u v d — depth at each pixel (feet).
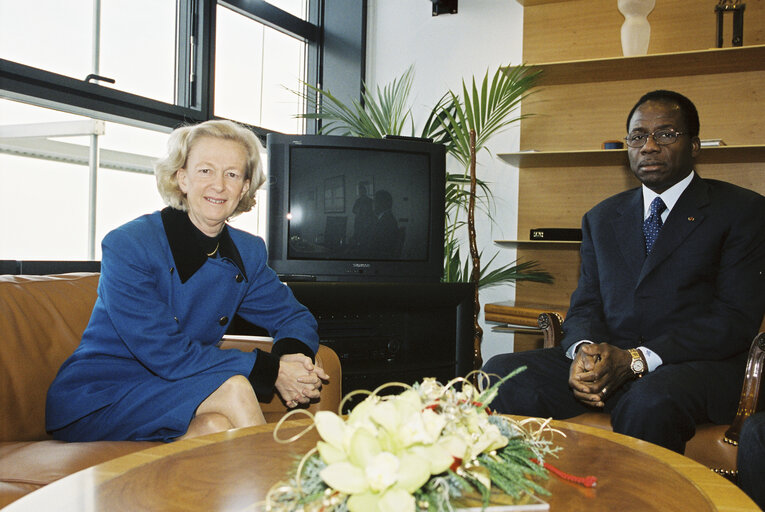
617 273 6.91
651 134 6.71
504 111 11.33
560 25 11.75
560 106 11.73
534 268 11.89
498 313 10.84
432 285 9.46
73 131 7.82
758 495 4.70
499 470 2.78
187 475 3.08
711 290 6.45
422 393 2.94
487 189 11.94
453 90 12.77
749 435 4.84
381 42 13.28
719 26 9.76
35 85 7.63
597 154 10.61
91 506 2.68
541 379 6.62
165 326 4.96
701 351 6.03
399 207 9.84
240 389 4.68
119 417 4.73
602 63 10.32
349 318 9.04
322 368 5.82
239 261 5.79
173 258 5.33
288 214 9.38
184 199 5.61
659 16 10.94
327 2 13.21
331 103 13.17
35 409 5.07
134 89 9.12
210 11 10.07
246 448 3.55
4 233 7.38
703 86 10.75
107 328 5.10
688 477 3.24
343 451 2.47
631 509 2.80
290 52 12.59
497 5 12.38
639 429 5.34
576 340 6.71
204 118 10.00
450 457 2.45
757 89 10.40
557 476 3.24
